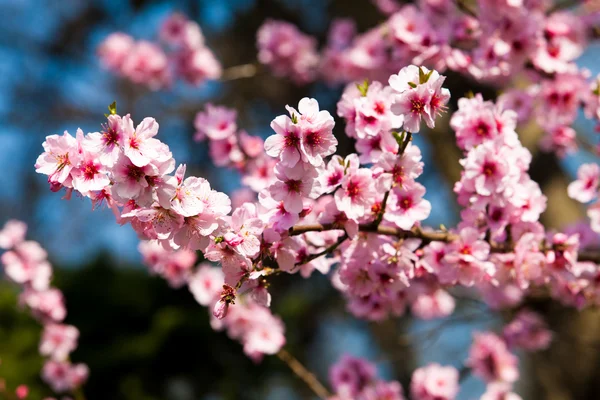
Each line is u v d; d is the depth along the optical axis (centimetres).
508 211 204
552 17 289
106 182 147
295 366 308
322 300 665
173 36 441
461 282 204
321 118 154
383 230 187
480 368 321
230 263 158
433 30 289
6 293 441
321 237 199
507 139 204
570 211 490
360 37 435
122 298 475
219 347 473
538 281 221
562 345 460
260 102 761
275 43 473
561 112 282
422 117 167
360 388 311
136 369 454
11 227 322
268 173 253
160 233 147
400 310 251
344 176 171
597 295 238
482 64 275
